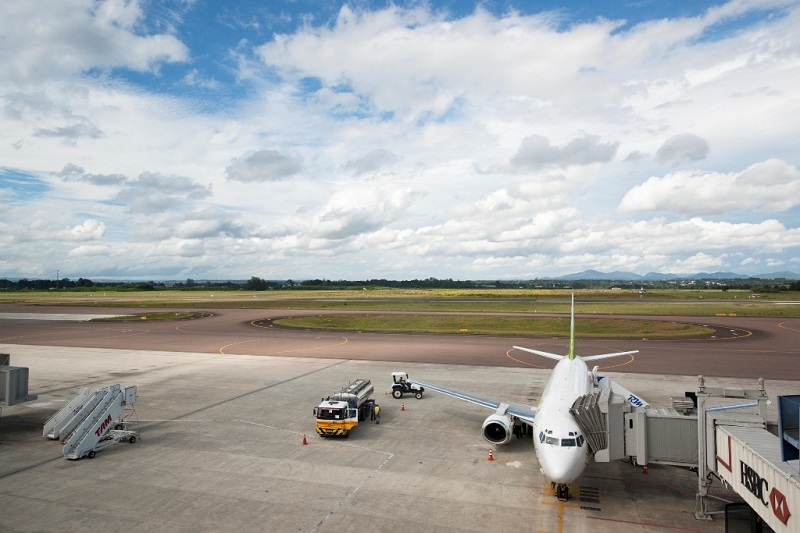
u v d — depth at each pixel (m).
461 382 40.06
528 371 44.59
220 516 17.83
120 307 126.88
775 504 12.50
